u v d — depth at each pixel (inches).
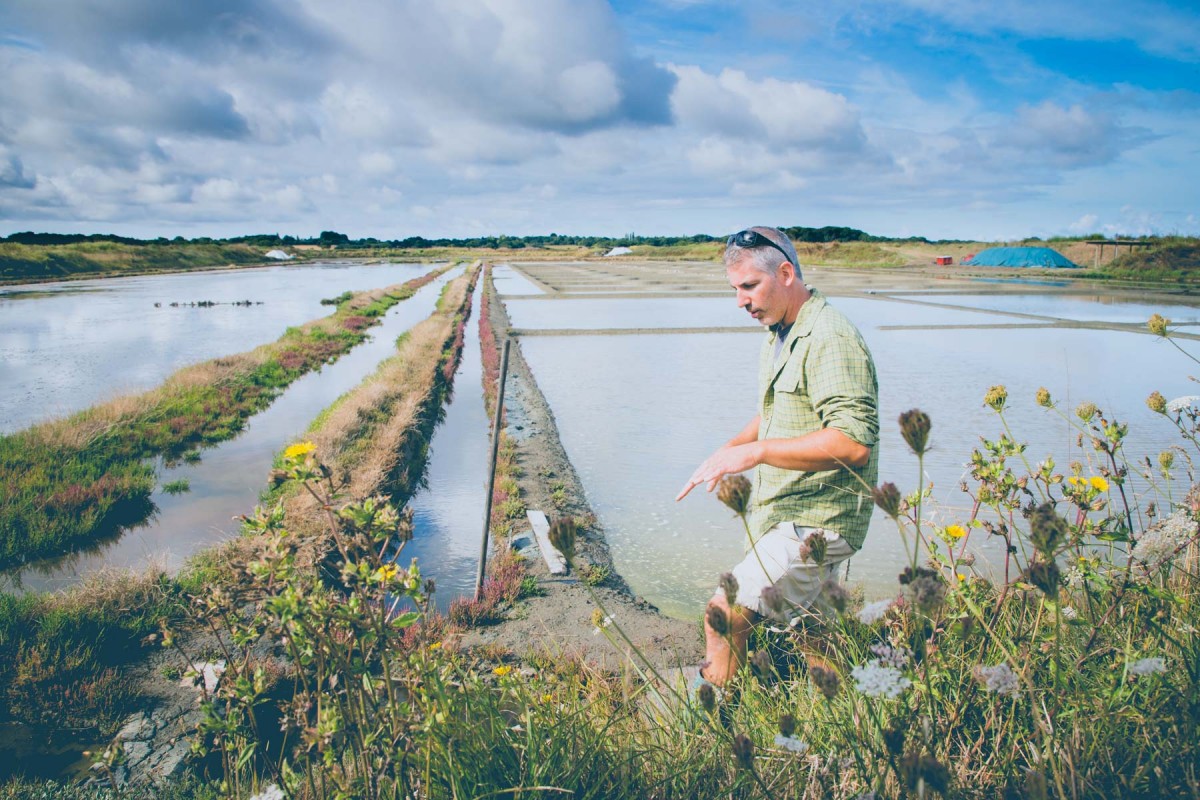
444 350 721.0
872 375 94.3
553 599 208.5
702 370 584.7
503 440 373.1
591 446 377.7
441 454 388.2
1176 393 449.4
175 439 414.0
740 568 100.6
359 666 73.9
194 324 1041.5
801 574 97.1
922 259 2667.3
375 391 480.1
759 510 105.7
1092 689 70.0
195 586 202.7
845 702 77.0
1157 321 81.6
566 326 894.4
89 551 266.2
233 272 2807.6
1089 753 62.6
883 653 64.9
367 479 302.5
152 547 268.8
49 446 370.6
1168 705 67.3
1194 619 78.7
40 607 190.5
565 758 77.0
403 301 1445.6
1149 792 61.1
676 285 1603.1
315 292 1691.7
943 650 76.9
